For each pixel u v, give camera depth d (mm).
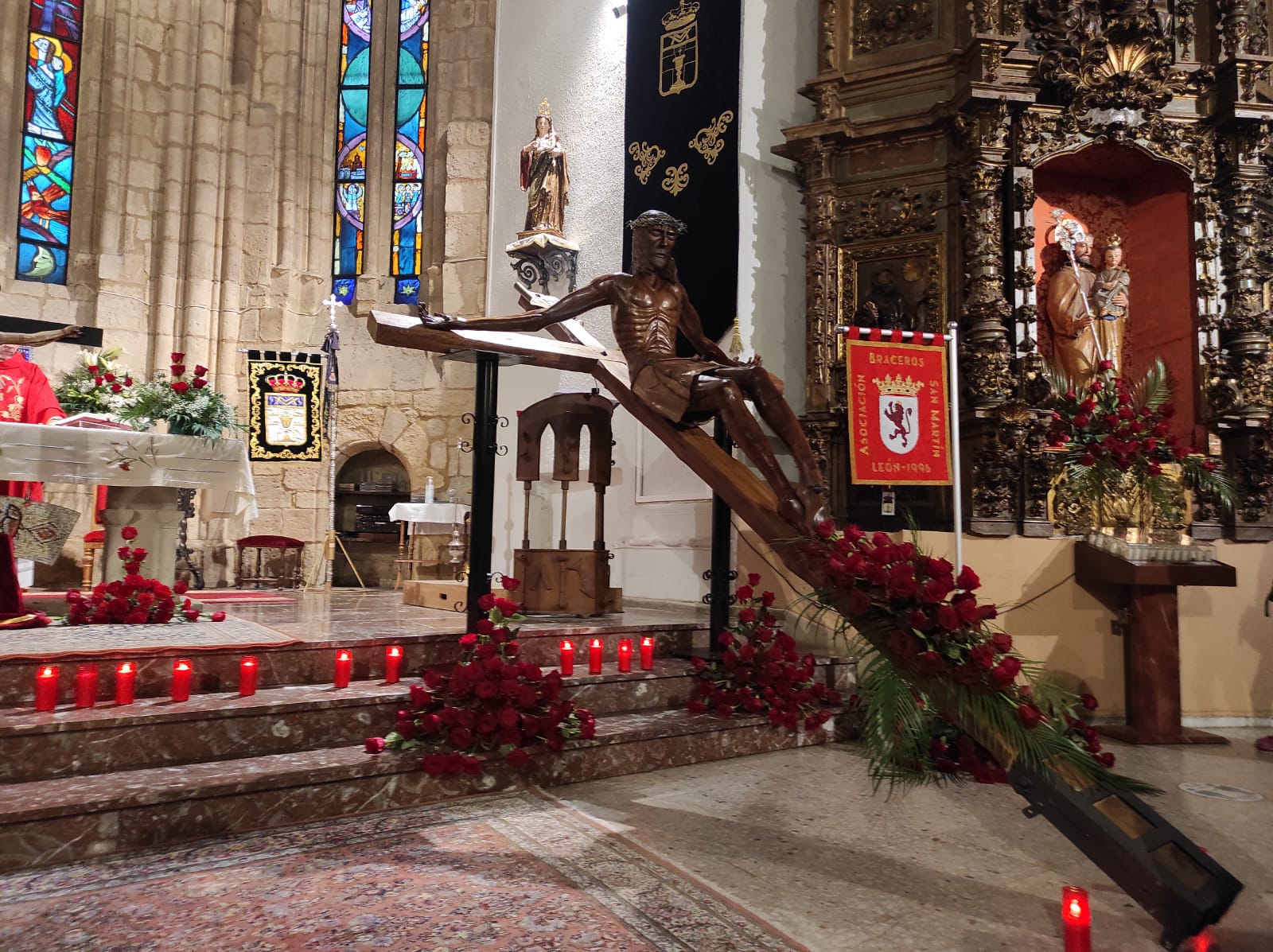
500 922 2236
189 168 9914
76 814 2545
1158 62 5742
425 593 5926
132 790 2658
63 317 9500
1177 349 5863
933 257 5875
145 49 9938
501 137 8398
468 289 9672
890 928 2293
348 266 10492
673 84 6805
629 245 6953
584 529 6895
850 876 2645
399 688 3600
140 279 9703
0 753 2748
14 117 9539
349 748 3285
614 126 7473
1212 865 2314
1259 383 5531
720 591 4695
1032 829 3127
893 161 6102
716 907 2373
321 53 10555
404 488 10258
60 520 6570
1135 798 2518
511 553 7410
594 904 2359
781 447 6176
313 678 3717
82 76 9898
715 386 3709
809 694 4367
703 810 3232
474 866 2596
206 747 3074
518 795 3287
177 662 3379
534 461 5340
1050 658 5148
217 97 10008
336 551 10039
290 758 3080
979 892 2557
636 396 4078
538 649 4391
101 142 9820
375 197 10438
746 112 6375
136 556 4609
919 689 2791
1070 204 6238
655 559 6363
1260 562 5430
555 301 4605
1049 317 5938
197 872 2484
